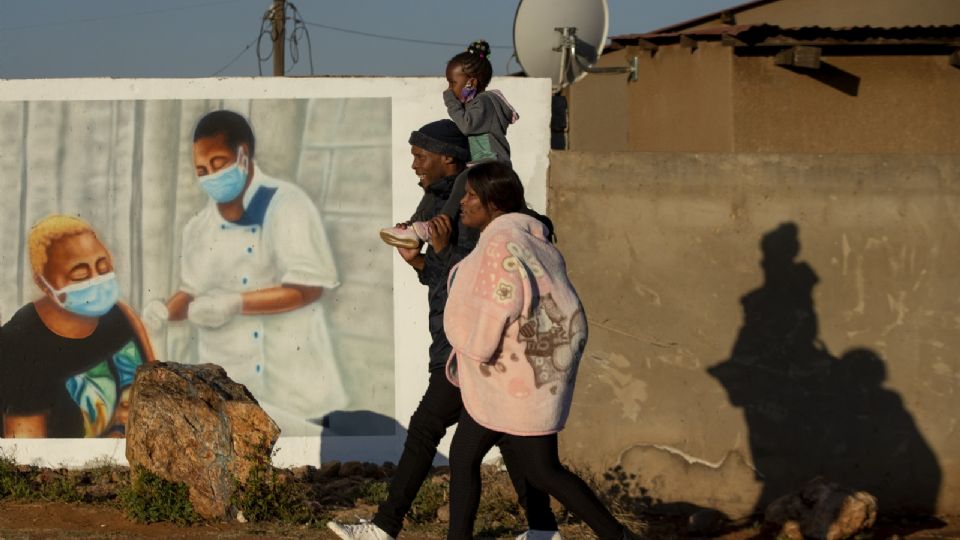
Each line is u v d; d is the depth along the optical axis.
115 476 8.03
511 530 7.00
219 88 8.52
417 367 8.52
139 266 8.52
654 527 7.66
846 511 7.22
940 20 16.45
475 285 5.10
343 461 8.49
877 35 12.92
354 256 8.53
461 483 5.32
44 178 8.52
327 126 8.55
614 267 8.05
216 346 8.52
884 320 8.02
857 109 13.31
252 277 8.53
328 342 8.53
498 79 8.32
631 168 8.08
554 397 5.17
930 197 8.02
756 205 8.03
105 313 8.52
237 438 6.93
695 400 8.02
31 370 8.52
